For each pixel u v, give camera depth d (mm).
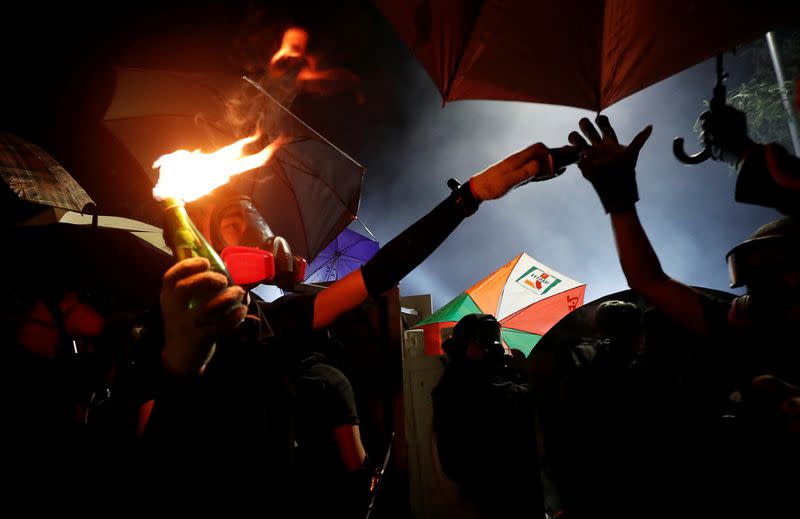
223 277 1045
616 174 1709
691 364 2617
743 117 1686
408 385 4961
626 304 3123
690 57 2088
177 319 1034
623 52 2162
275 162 3641
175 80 3406
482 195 1604
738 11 1973
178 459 1182
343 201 3857
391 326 3559
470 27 2281
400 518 3338
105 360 1582
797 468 1741
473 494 3969
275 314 1609
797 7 1941
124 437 1150
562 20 2188
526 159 1571
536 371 3369
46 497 1436
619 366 2980
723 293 2562
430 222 1606
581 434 3016
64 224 2070
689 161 1733
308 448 2732
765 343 1594
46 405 1533
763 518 1864
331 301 1607
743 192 1632
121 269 2441
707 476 2441
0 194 2416
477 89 2391
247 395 1346
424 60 2420
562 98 2340
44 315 1625
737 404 2199
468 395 4016
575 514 3045
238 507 1254
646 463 2682
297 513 1431
